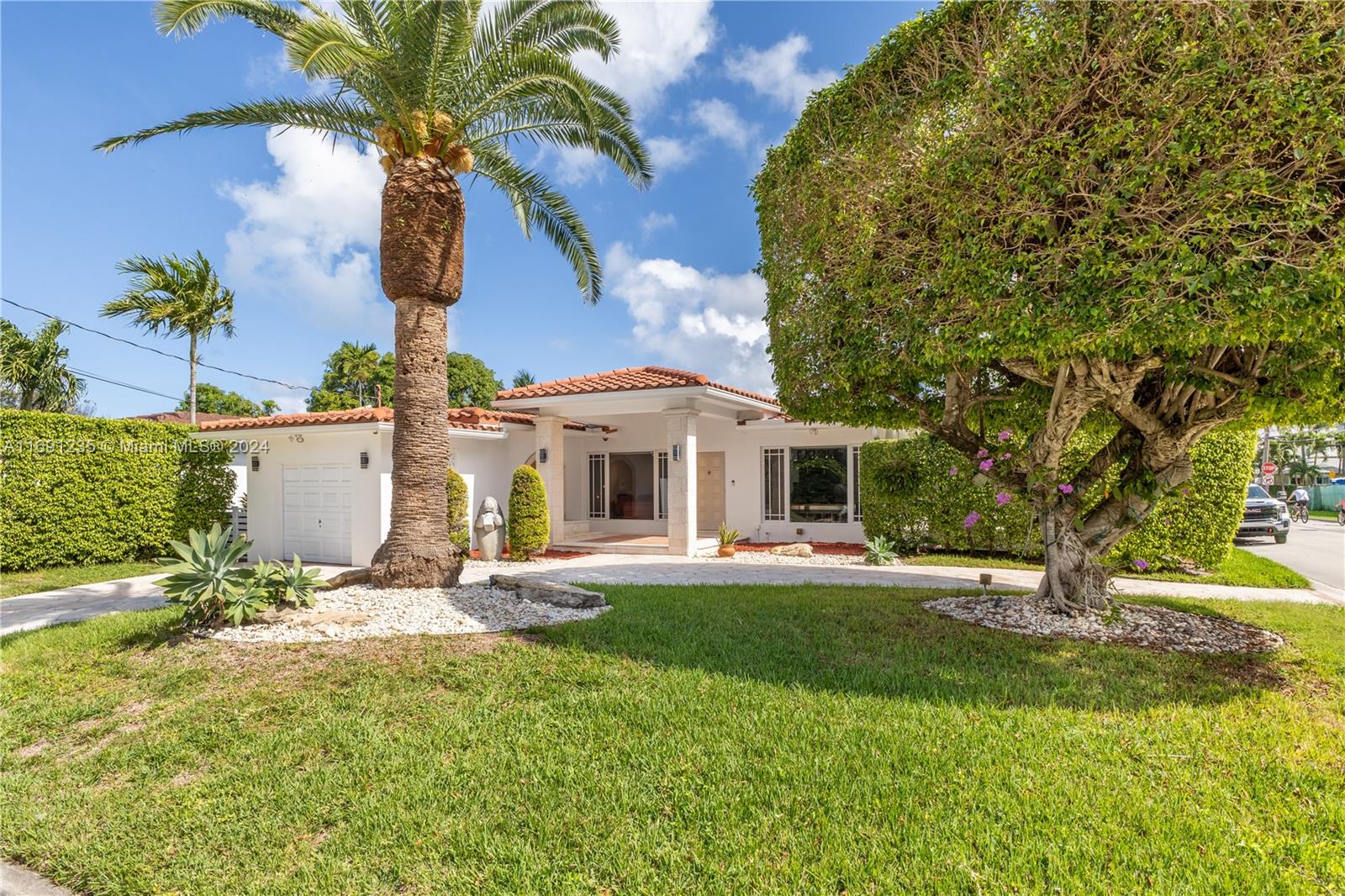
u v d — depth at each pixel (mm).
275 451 16062
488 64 9188
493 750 4348
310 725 4848
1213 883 2883
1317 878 2916
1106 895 2814
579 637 6785
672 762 4090
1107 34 4961
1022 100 5371
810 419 8617
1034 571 13148
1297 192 4129
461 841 3371
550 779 3953
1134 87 4852
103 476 14586
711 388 14781
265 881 3170
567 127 10609
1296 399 5875
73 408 21328
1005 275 5398
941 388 8453
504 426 16844
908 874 2967
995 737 4371
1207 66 4539
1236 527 12461
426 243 8898
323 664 6035
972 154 5676
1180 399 7059
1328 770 3885
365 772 4133
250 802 3879
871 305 6652
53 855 3490
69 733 5000
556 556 15773
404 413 8984
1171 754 4117
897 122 6512
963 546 14992
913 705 4938
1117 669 5836
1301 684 5461
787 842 3242
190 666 6125
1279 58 4281
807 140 7391
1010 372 8180
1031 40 5527
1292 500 36281
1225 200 4328
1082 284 4953
